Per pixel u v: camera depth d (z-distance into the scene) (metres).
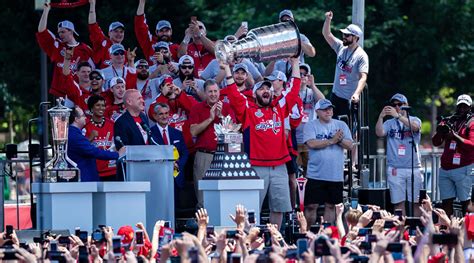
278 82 35.12
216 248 22.44
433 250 23.44
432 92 84.19
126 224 30.66
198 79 38.03
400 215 28.44
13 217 45.41
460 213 40.69
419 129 39.88
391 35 75.75
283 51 34.12
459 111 40.44
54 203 30.38
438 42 79.38
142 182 30.77
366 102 41.25
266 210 36.91
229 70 33.69
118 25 41.53
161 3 63.44
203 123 34.91
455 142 40.22
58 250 22.64
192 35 41.12
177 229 34.22
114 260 21.02
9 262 20.69
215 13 76.19
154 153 31.62
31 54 67.75
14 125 102.81
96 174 32.78
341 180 36.81
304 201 36.94
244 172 32.16
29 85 68.25
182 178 34.53
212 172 32.34
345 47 40.62
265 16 77.75
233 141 32.31
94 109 35.69
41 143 35.69
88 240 24.89
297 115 37.31
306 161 39.88
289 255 20.83
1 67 69.38
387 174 40.31
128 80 39.50
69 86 38.16
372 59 76.19
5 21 67.69
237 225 26.98
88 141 32.44
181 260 19.94
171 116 36.75
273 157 33.94
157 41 43.09
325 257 20.30
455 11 78.94
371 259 20.16
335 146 36.69
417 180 39.91
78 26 61.00
